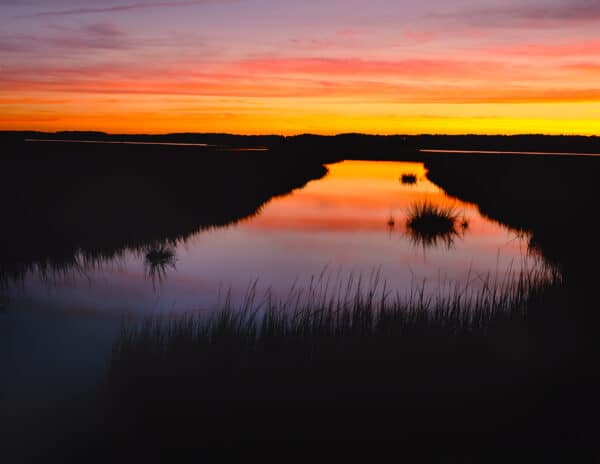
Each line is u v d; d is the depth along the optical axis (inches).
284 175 1434.5
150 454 197.0
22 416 213.8
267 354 253.1
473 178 1344.7
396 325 283.9
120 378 237.6
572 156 3014.3
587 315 320.8
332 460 197.3
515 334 283.6
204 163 1653.5
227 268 475.2
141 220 653.9
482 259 528.4
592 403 227.3
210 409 221.1
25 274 430.9
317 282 438.3
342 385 235.0
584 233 595.5
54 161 1587.1
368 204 925.2
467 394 233.1
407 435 209.8
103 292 390.9
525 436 208.2
